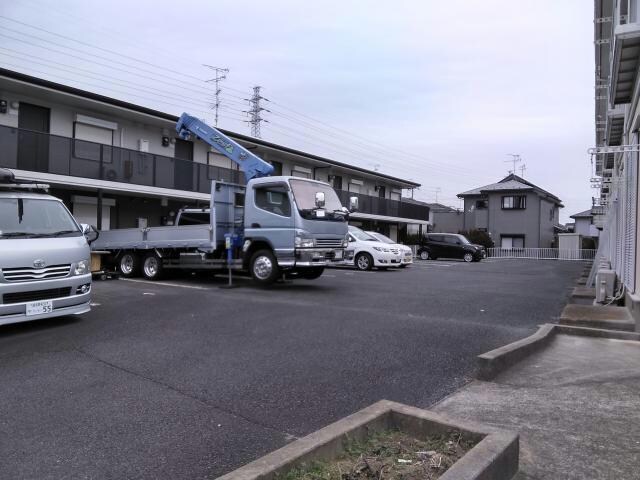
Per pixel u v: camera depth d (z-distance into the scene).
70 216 7.84
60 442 3.42
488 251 40.38
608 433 3.55
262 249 11.52
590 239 40.72
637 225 7.61
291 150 25.81
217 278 13.77
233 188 12.38
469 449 2.92
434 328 7.09
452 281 14.46
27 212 7.29
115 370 5.04
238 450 3.32
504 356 5.22
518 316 8.38
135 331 6.77
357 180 34.22
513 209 43.81
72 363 5.28
